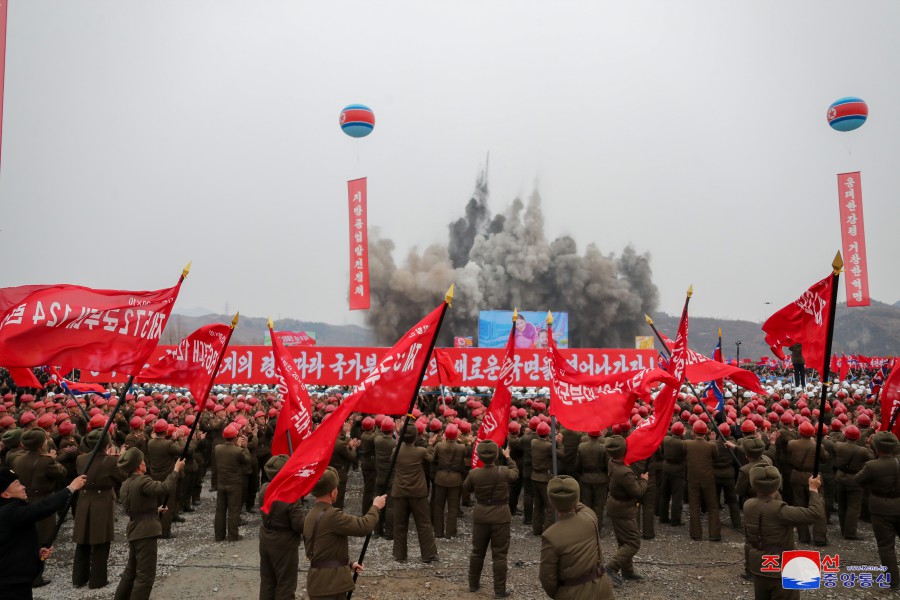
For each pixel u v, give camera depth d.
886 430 8.59
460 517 12.79
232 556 9.89
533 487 11.27
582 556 5.08
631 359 16.05
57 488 10.50
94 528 8.33
